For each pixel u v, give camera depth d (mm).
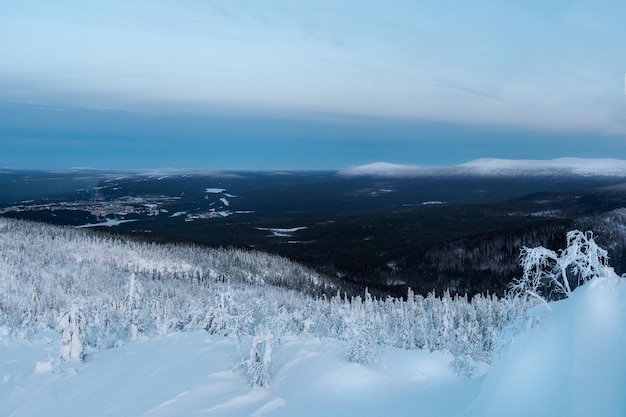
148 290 101875
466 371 23656
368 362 26719
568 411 10547
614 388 10156
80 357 31500
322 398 22281
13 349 37969
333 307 77438
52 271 121875
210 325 41312
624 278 11672
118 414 21625
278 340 30984
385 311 76125
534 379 12117
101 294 98375
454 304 70812
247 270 155125
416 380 23594
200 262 156750
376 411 19594
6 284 102000
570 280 13664
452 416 16375
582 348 11031
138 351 32062
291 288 140000
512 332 14305
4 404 25234
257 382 24281
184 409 21469
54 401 24703
